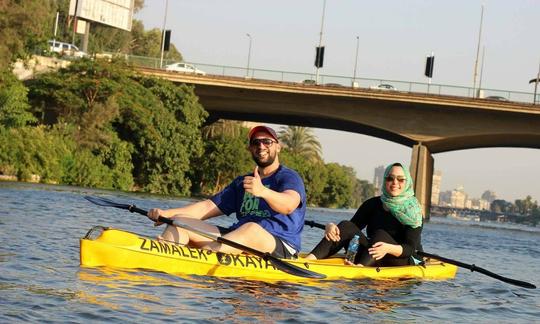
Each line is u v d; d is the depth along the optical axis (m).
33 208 20.16
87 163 49.25
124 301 7.67
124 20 85.56
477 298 10.29
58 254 10.71
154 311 7.34
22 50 50.41
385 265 11.75
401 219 11.59
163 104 58.03
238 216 10.42
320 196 110.88
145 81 58.03
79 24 81.12
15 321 6.45
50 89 53.06
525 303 10.30
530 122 56.22
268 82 57.66
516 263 19.64
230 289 8.93
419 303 9.33
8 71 49.28
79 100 52.53
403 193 11.49
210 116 67.69
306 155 107.31
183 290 8.56
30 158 44.06
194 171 71.12
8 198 23.38
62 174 47.34
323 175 104.50
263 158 9.95
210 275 9.72
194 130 58.50
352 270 10.82
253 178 9.40
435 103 56.00
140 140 55.97
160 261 9.57
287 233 10.12
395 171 11.45
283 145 108.31
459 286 11.36
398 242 11.75
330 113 58.44
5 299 7.24
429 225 54.12
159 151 56.34
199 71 58.94
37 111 53.62
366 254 11.42
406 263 11.80
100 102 53.97
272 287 9.37
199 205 10.32
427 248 22.58
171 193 58.53
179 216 10.10
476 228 60.97
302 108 58.78
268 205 10.09
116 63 56.12
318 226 11.84
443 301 9.68
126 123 55.66
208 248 10.10
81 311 7.04
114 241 9.51
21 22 48.59
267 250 9.98
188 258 9.67
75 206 23.53
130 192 48.69
